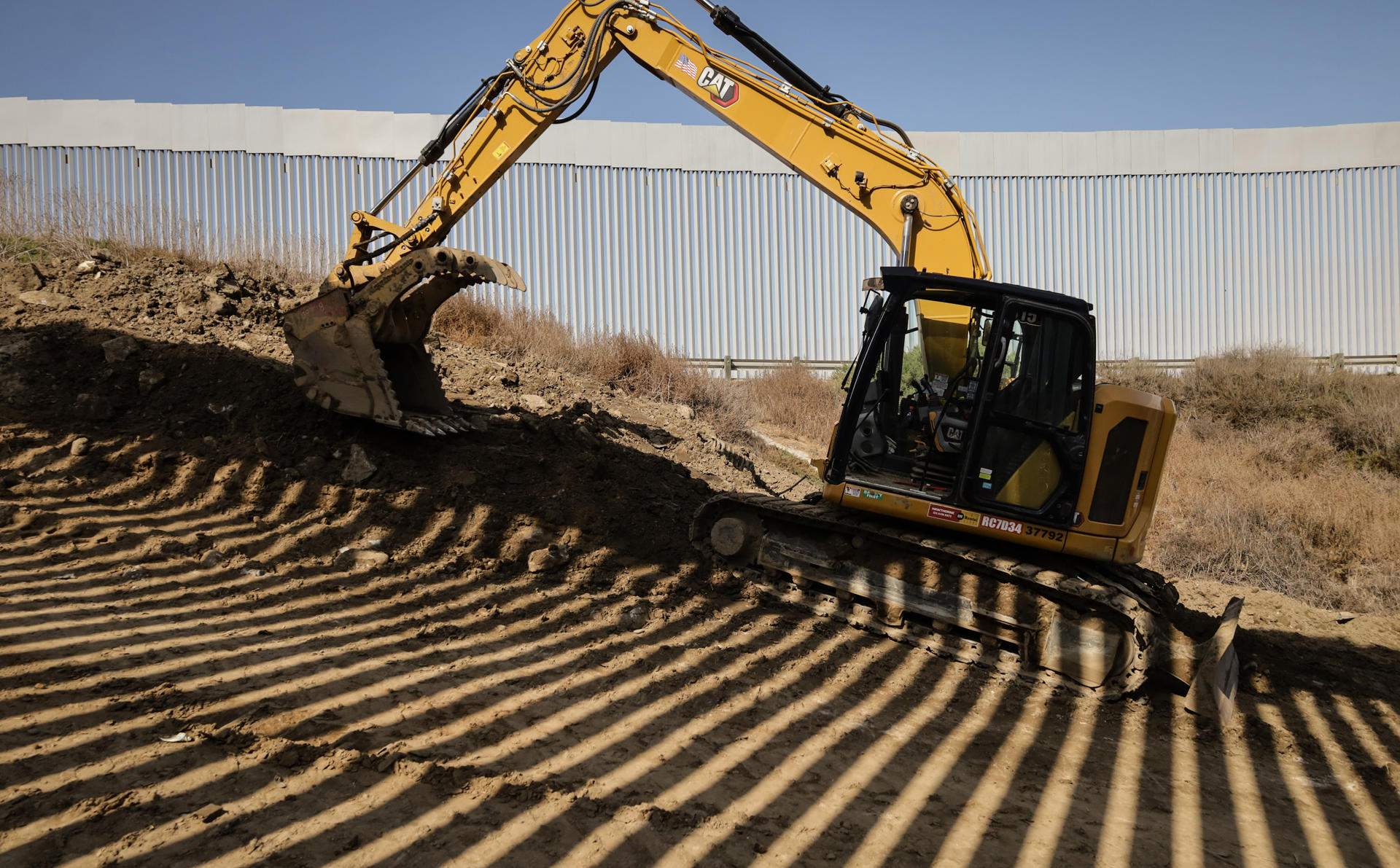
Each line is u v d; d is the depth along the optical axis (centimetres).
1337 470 1358
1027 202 1952
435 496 678
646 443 1006
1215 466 1269
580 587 623
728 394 1388
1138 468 581
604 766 396
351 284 703
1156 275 1962
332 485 663
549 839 332
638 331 1842
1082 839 383
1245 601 816
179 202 1658
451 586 591
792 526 668
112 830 300
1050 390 582
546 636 541
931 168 655
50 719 362
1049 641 579
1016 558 604
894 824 379
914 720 500
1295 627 752
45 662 409
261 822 317
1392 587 902
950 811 396
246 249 1121
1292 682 623
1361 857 391
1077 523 576
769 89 693
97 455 643
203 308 868
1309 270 1958
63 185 1638
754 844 349
